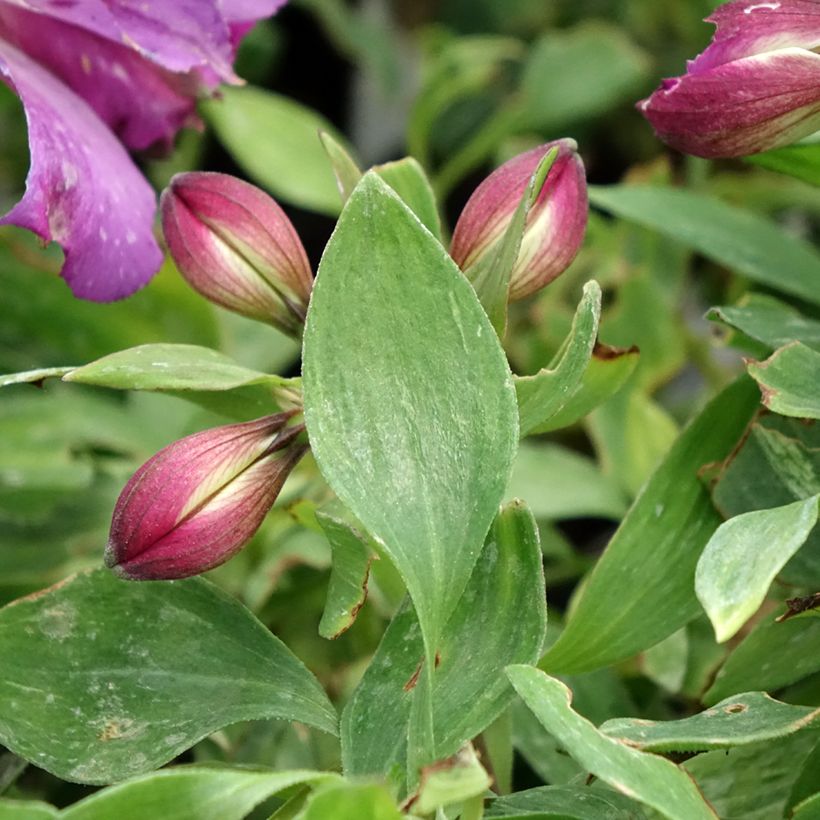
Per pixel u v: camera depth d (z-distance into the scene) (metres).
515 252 0.27
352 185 0.31
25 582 0.36
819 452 0.30
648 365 0.47
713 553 0.26
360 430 0.26
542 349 0.47
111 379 0.28
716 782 0.31
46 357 0.44
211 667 0.29
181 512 0.27
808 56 0.28
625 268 0.49
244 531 0.28
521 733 0.33
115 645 0.29
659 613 0.31
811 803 0.25
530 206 0.28
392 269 0.26
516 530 0.27
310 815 0.24
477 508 0.27
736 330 0.32
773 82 0.28
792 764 0.30
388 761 0.27
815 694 0.31
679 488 0.31
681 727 0.26
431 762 0.26
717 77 0.28
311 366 0.26
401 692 0.28
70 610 0.29
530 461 0.42
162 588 0.30
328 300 0.26
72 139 0.32
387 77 0.66
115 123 0.36
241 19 0.34
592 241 0.51
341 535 0.27
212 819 0.24
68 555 0.40
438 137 0.68
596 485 0.42
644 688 0.36
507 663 0.27
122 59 0.35
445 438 0.27
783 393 0.28
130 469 0.42
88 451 0.44
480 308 0.26
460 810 0.26
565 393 0.27
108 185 0.32
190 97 0.35
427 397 0.26
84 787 0.36
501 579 0.28
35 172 0.30
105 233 0.32
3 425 0.43
